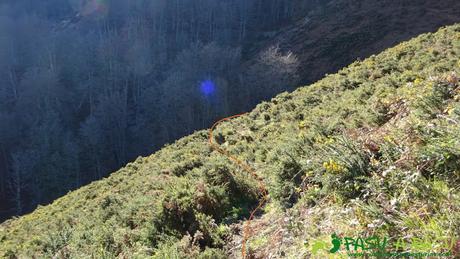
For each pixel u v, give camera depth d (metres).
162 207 6.32
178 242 5.42
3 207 51.59
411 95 7.31
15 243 10.72
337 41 59.00
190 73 63.16
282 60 56.53
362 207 3.77
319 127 8.27
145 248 5.50
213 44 68.50
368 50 53.97
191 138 15.30
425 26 52.56
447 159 3.91
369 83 11.91
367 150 5.05
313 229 4.55
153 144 56.00
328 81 15.64
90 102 66.62
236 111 56.78
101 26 97.62
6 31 84.75
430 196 3.56
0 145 61.16
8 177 56.03
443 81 6.72
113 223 7.42
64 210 13.45
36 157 51.16
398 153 4.64
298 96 15.02
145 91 64.25
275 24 82.00
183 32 85.81
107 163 57.00
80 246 6.85
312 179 5.71
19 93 70.19
